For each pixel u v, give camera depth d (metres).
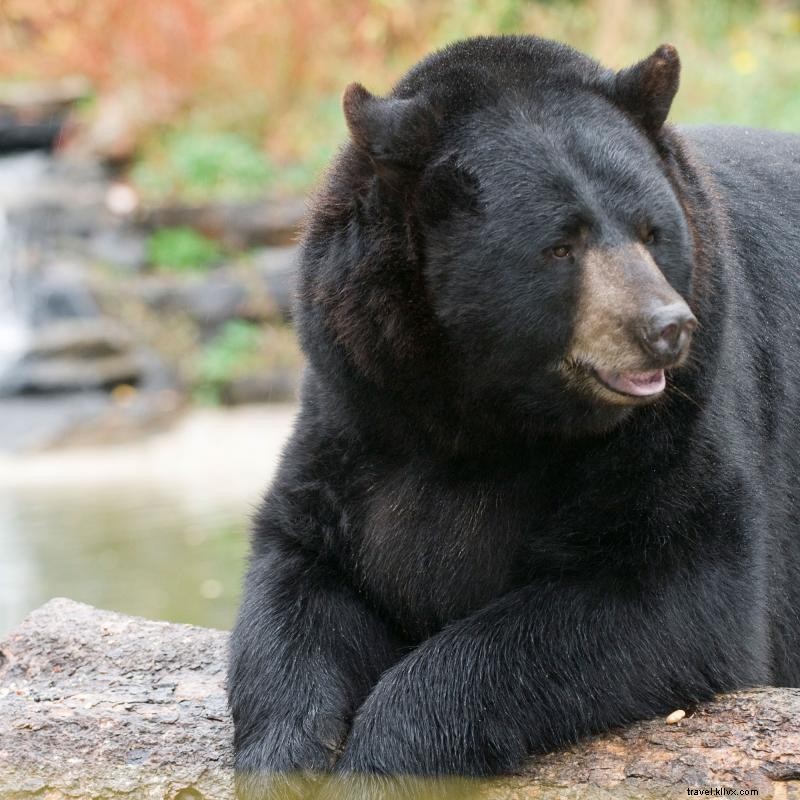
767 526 9.95
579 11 40.31
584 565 8.84
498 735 8.42
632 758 8.44
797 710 8.55
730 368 9.41
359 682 9.27
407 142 8.80
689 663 8.72
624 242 8.40
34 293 34.19
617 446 8.85
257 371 32.56
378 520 9.43
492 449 9.11
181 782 9.04
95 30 42.19
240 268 34.75
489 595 9.34
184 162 36.91
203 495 23.47
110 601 17.31
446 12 41.31
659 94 9.01
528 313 8.55
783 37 38.03
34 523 21.94
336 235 9.13
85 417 29.88
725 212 10.12
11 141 41.56
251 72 39.62
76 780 9.19
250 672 9.02
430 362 8.88
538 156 8.59
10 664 10.91
